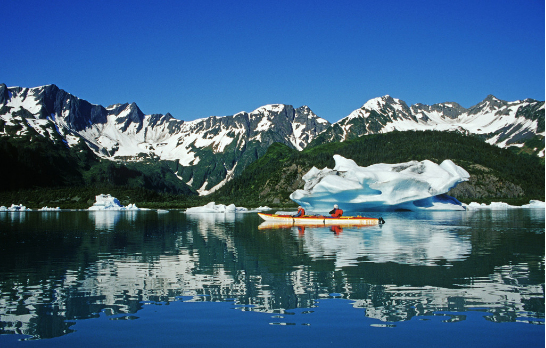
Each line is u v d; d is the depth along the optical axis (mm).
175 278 29219
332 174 120562
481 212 121938
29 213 137625
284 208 178750
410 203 115375
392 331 19438
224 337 18797
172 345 18000
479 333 19234
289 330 19531
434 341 18391
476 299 23906
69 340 18531
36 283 27875
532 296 24422
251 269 32031
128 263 34844
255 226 71812
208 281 28266
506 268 31938
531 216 99375
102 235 57594
